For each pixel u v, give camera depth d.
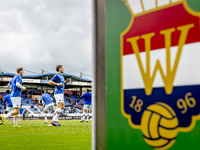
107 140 1.52
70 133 5.35
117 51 1.50
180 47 1.22
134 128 1.39
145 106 1.35
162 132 1.27
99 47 1.62
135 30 1.42
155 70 1.32
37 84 40.41
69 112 35.88
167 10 1.29
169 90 1.26
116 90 1.49
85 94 15.08
